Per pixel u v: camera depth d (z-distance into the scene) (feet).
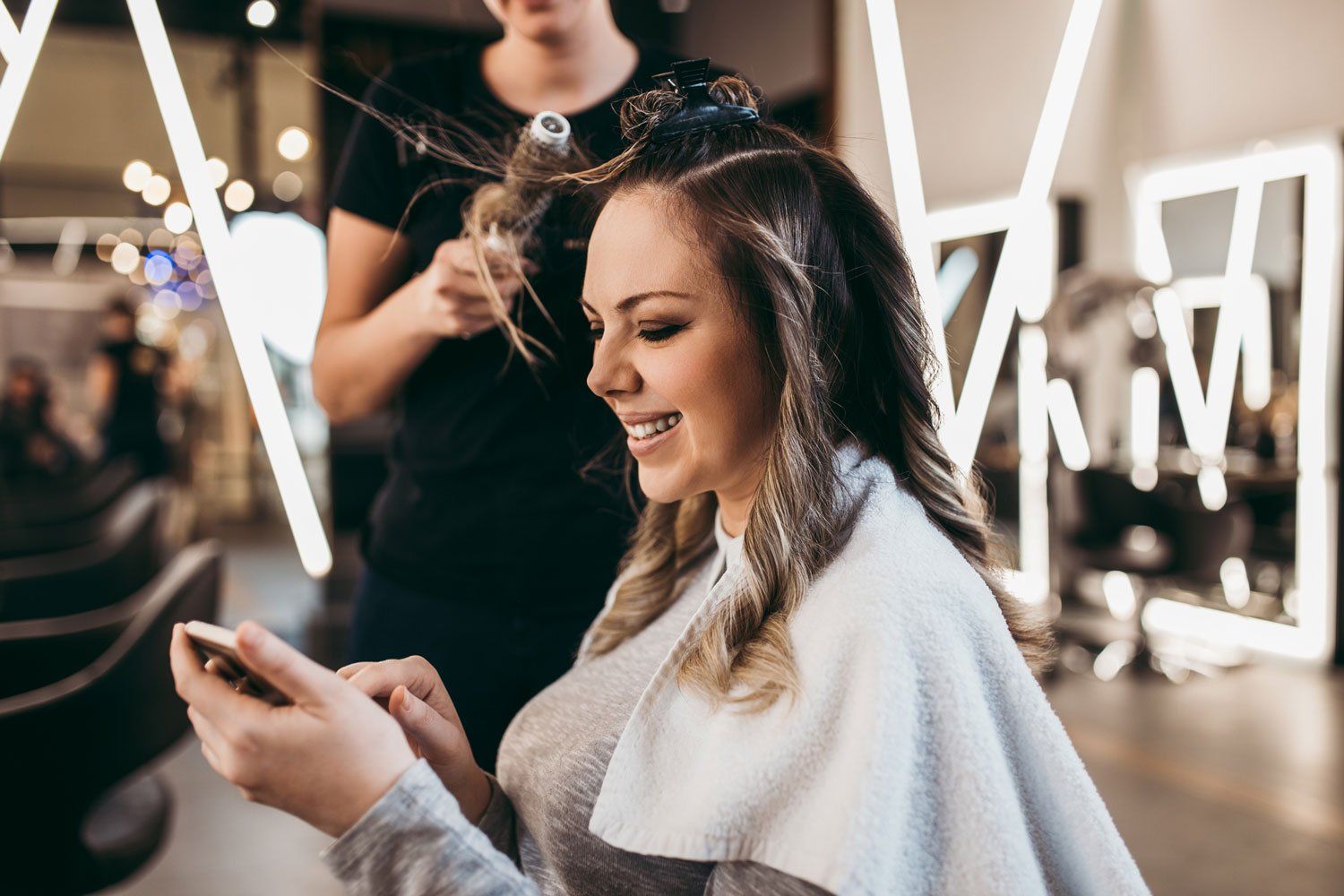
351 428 17.06
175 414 28.53
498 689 4.16
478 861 2.11
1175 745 12.74
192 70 26.99
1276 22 15.87
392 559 4.30
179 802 10.81
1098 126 18.38
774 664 2.26
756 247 2.39
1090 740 12.93
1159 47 17.76
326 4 15.56
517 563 4.12
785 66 15.16
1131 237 18.37
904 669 2.14
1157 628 18.15
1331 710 14.02
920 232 9.77
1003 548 2.94
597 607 4.20
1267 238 16.22
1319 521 15.83
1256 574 16.87
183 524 19.29
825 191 2.62
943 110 16.57
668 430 2.60
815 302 2.52
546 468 4.08
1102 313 17.03
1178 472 16.62
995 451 18.28
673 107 2.67
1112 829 2.25
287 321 15.88
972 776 2.10
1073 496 16.87
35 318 35.55
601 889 2.59
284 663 2.02
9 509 17.10
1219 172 16.85
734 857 2.17
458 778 2.89
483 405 4.08
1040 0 17.33
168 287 35.22
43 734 5.87
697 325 2.45
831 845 2.02
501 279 3.64
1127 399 18.78
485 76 4.27
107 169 30.83
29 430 28.45
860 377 2.68
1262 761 12.21
